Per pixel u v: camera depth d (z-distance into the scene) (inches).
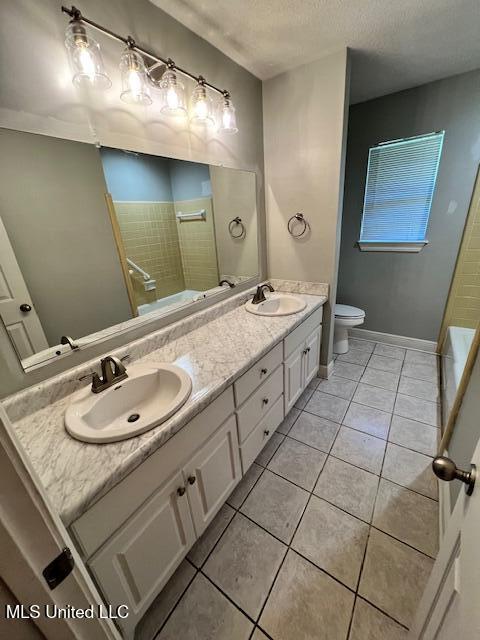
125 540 32.7
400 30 59.0
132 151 50.3
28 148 37.9
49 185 40.8
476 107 81.7
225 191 71.9
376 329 121.0
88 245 46.6
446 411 73.2
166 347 57.7
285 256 90.2
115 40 44.2
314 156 75.7
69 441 33.7
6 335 37.6
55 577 16.1
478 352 44.5
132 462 30.7
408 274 107.0
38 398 40.0
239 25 55.6
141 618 40.3
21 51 35.1
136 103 49.1
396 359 107.3
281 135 78.8
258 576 44.9
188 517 42.1
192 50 56.8
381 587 42.6
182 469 39.4
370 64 73.7
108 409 42.3
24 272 39.3
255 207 83.6
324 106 70.6
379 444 69.1
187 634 39.2
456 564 22.3
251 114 75.7
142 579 36.0
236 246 78.9
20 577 14.7
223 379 44.6
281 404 69.0
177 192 60.1
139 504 33.7
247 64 69.1
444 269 99.9
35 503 15.0
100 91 43.9
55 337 43.0
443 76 81.7
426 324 109.3
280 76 74.1
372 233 109.4
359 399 86.0
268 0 49.5
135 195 52.6
